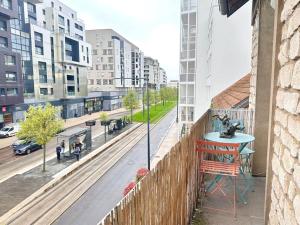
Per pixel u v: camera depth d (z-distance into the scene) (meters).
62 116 43.59
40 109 18.27
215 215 3.84
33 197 13.47
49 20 46.19
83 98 49.94
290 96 1.89
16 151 21.66
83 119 44.31
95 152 22.61
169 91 87.25
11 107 31.03
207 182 5.01
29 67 37.56
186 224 3.50
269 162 2.62
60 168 18.20
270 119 2.57
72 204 12.72
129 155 22.22
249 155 5.52
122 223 1.65
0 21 30.31
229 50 11.57
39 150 23.61
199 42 18.89
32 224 10.88
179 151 3.03
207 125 5.71
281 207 2.09
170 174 2.71
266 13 4.91
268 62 5.04
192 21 20.80
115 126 32.91
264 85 5.07
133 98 43.50
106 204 12.67
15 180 15.93
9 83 29.98
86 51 51.06
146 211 2.10
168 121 43.78
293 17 1.82
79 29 56.12
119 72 69.50
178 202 3.08
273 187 2.46
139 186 1.93
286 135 1.99
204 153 4.74
